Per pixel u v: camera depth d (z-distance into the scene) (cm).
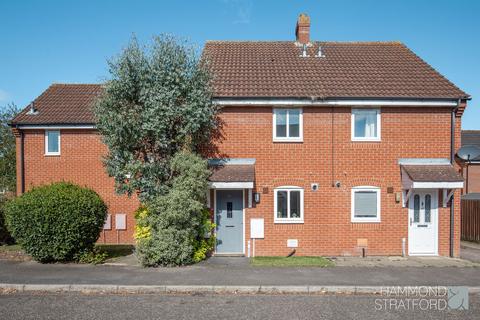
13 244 1496
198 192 1165
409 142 1301
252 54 1612
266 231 1287
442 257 1267
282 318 709
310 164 1295
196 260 1160
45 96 1920
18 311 745
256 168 1295
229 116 1295
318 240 1287
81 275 980
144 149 1224
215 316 718
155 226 1132
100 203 1174
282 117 1304
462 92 1299
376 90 1306
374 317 718
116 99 1187
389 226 1292
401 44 1727
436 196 1296
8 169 2184
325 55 1605
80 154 1728
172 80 1163
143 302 804
